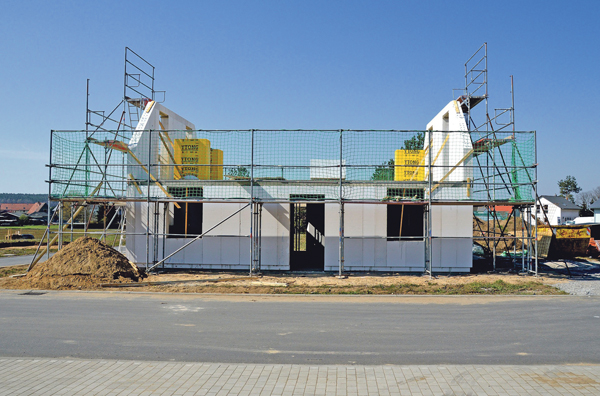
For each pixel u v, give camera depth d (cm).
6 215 7131
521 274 1406
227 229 1487
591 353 599
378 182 1419
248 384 472
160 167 1625
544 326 757
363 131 1345
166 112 1692
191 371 515
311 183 1440
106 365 538
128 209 1502
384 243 1458
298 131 1362
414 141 1616
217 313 861
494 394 446
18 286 1159
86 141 1430
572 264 1681
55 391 452
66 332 707
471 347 628
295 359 571
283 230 1473
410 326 755
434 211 1446
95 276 1205
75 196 1395
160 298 1026
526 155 1364
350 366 534
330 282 1240
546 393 448
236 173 1497
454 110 1522
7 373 508
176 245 1504
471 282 1236
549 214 5872
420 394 445
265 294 1075
